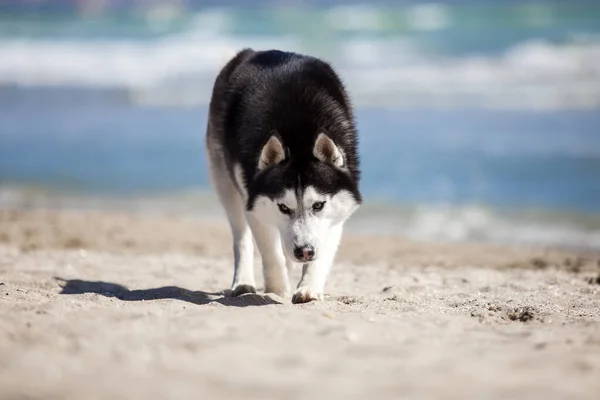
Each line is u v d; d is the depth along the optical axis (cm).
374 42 3403
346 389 420
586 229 1407
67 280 859
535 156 1884
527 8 4066
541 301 749
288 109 744
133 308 651
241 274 813
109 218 1435
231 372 451
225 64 870
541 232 1397
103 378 436
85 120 2445
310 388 421
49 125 2384
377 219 1501
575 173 1742
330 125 745
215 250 1191
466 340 554
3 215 1434
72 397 402
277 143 707
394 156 1931
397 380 439
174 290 797
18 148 2108
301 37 3572
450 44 3303
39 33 3728
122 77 2950
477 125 2217
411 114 2380
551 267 1095
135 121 2431
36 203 1616
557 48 3106
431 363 477
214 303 688
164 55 3234
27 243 1189
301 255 689
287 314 616
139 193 1708
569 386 433
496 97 2530
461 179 1736
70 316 606
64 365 461
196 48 3341
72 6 4416
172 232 1322
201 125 2372
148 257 1087
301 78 762
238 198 838
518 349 527
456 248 1256
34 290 766
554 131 2116
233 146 776
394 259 1152
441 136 2114
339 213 730
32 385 421
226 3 4688
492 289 848
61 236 1251
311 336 543
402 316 643
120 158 2009
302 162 712
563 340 559
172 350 501
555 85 2631
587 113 2302
